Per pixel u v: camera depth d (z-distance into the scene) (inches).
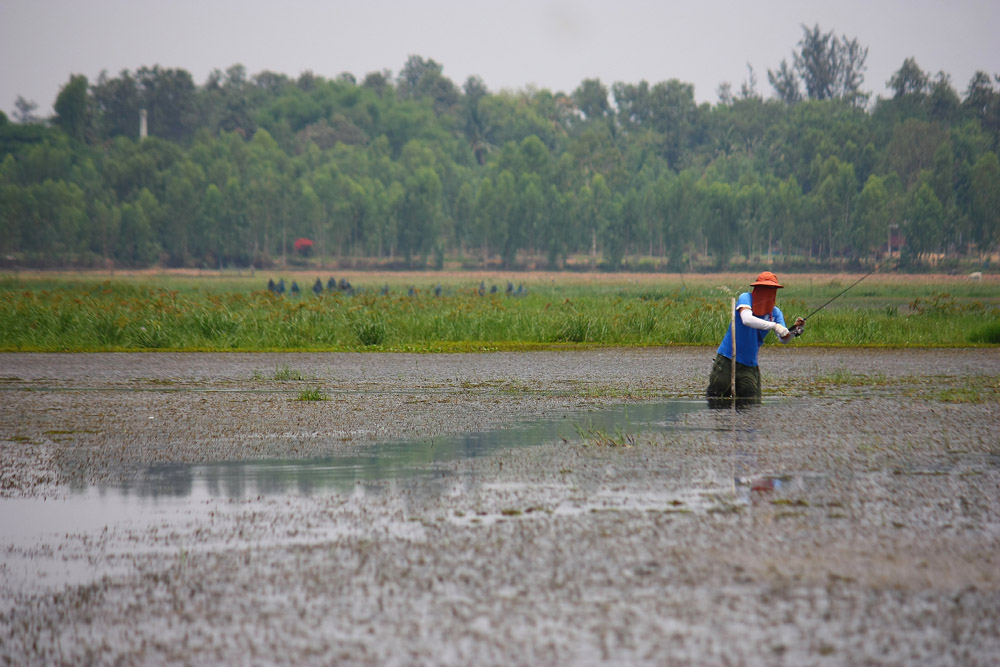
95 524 955.3
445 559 823.1
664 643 650.2
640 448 1306.6
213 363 2696.9
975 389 2021.4
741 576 770.8
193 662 639.1
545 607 714.2
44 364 2664.9
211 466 1227.9
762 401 1828.2
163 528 938.7
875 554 820.6
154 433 1485.0
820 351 3085.6
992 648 637.9
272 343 3272.6
